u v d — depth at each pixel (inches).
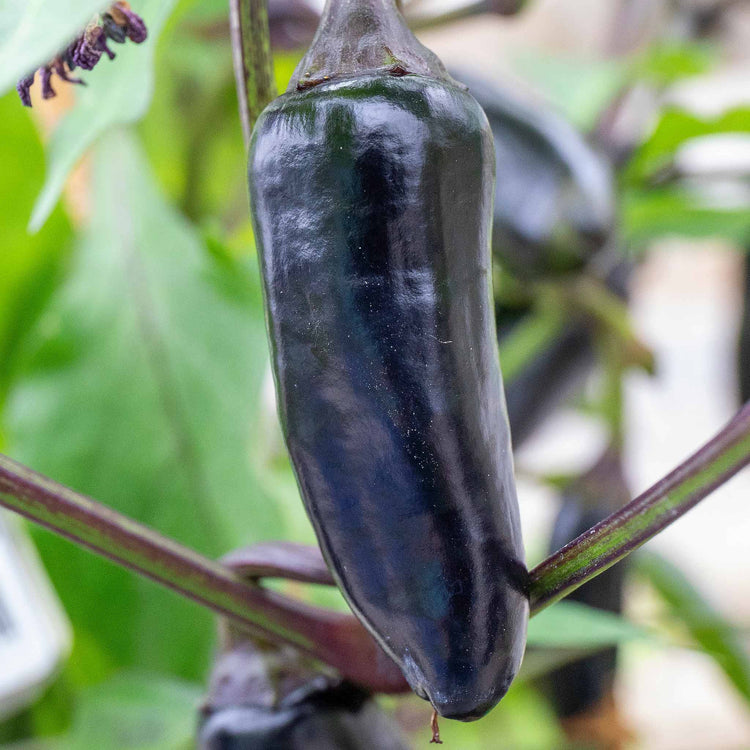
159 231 14.6
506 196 13.7
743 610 30.9
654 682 30.5
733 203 18.1
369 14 7.8
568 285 14.5
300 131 7.6
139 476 13.7
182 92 17.6
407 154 7.5
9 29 7.3
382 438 7.6
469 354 7.6
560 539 15.1
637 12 19.5
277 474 15.6
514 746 17.7
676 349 39.9
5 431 15.0
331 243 7.6
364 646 9.4
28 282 15.6
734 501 39.2
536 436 17.3
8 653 11.5
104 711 13.2
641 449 36.5
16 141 14.7
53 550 13.3
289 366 7.7
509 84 15.6
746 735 27.0
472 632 7.6
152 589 13.4
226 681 9.9
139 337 14.2
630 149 17.1
